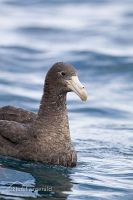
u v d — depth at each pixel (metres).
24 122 15.39
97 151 16.12
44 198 12.95
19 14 30.34
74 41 27.05
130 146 16.67
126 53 25.47
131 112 20.33
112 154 15.91
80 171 14.52
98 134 17.91
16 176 13.98
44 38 27.38
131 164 15.20
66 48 26.12
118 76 23.61
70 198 13.03
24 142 14.80
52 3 32.12
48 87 14.84
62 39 27.31
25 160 14.70
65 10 31.16
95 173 14.48
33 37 27.48
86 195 13.23
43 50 25.86
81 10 31.19
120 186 13.80
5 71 23.62
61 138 14.68
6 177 13.90
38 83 22.61
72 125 18.88
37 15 30.22
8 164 14.52
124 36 27.66
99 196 13.21
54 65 14.86
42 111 14.84
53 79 14.78
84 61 24.67
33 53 25.53
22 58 24.95
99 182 13.97
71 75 14.75
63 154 14.63
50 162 14.61
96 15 30.44
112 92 22.14
